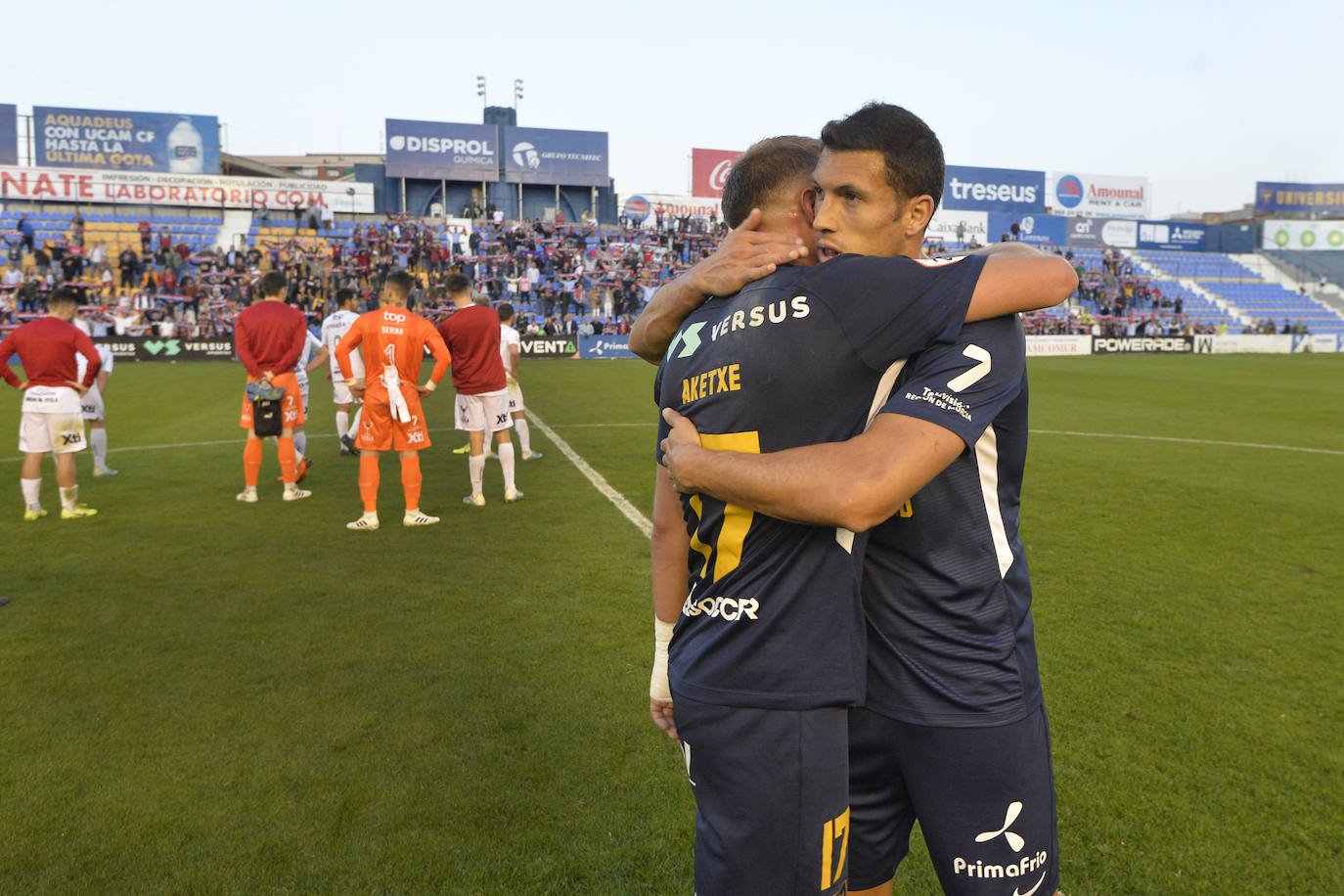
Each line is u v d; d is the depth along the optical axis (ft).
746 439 4.09
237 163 131.03
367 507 19.70
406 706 10.65
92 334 72.38
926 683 4.45
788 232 4.64
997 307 4.05
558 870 7.56
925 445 3.75
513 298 96.84
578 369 70.38
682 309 4.72
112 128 97.50
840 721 4.17
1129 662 11.97
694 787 4.51
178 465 28.04
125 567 16.52
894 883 7.58
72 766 9.24
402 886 7.33
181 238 93.66
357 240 95.66
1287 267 140.77
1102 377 66.54
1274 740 9.77
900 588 4.42
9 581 15.65
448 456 30.40
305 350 26.48
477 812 8.41
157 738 9.85
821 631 4.06
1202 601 14.61
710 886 4.39
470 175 110.63
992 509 4.49
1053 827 4.80
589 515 20.94
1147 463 28.35
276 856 7.73
